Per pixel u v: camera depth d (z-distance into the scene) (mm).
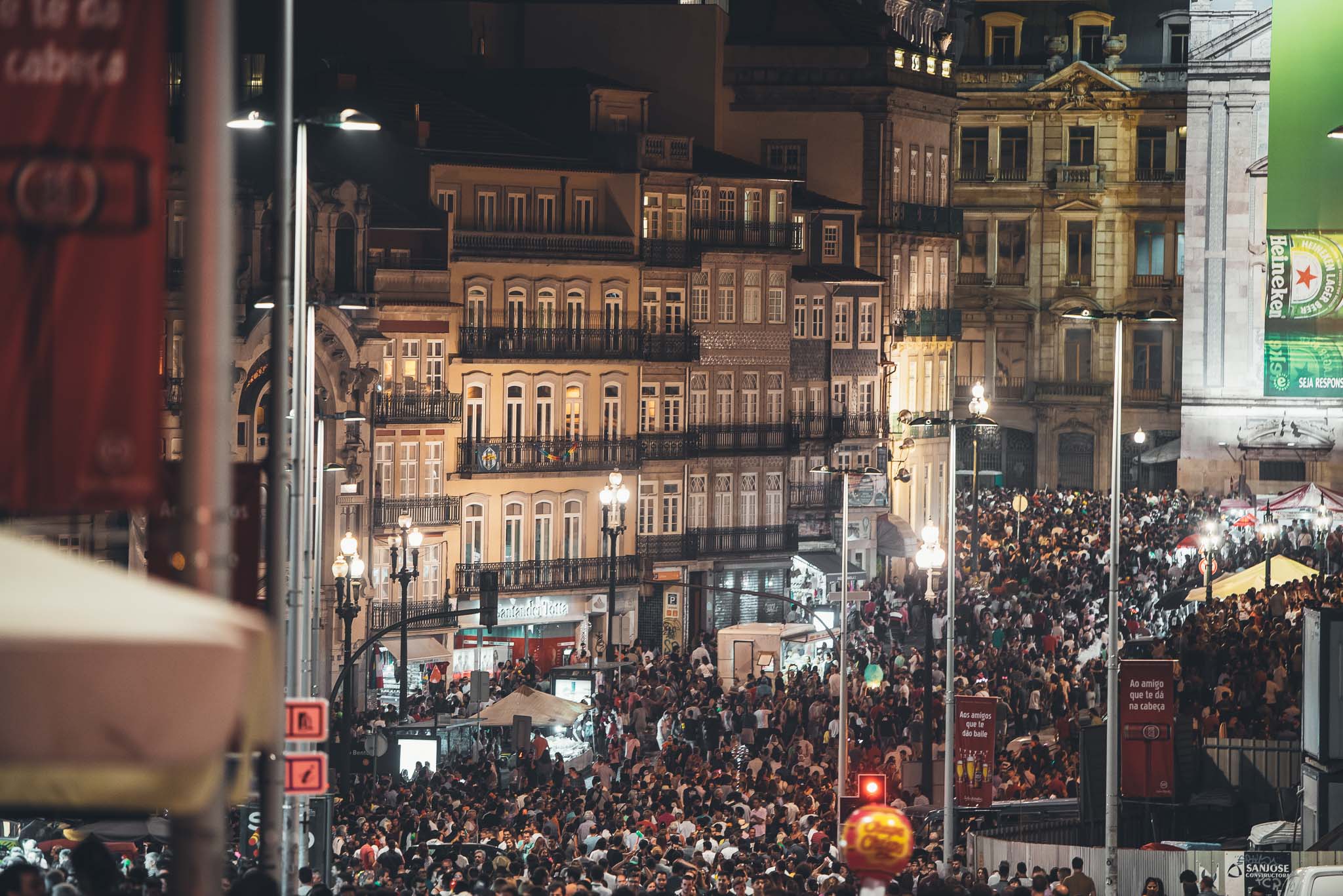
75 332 36500
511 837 111188
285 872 85938
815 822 120188
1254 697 150500
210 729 31156
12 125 36375
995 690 174125
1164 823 131875
